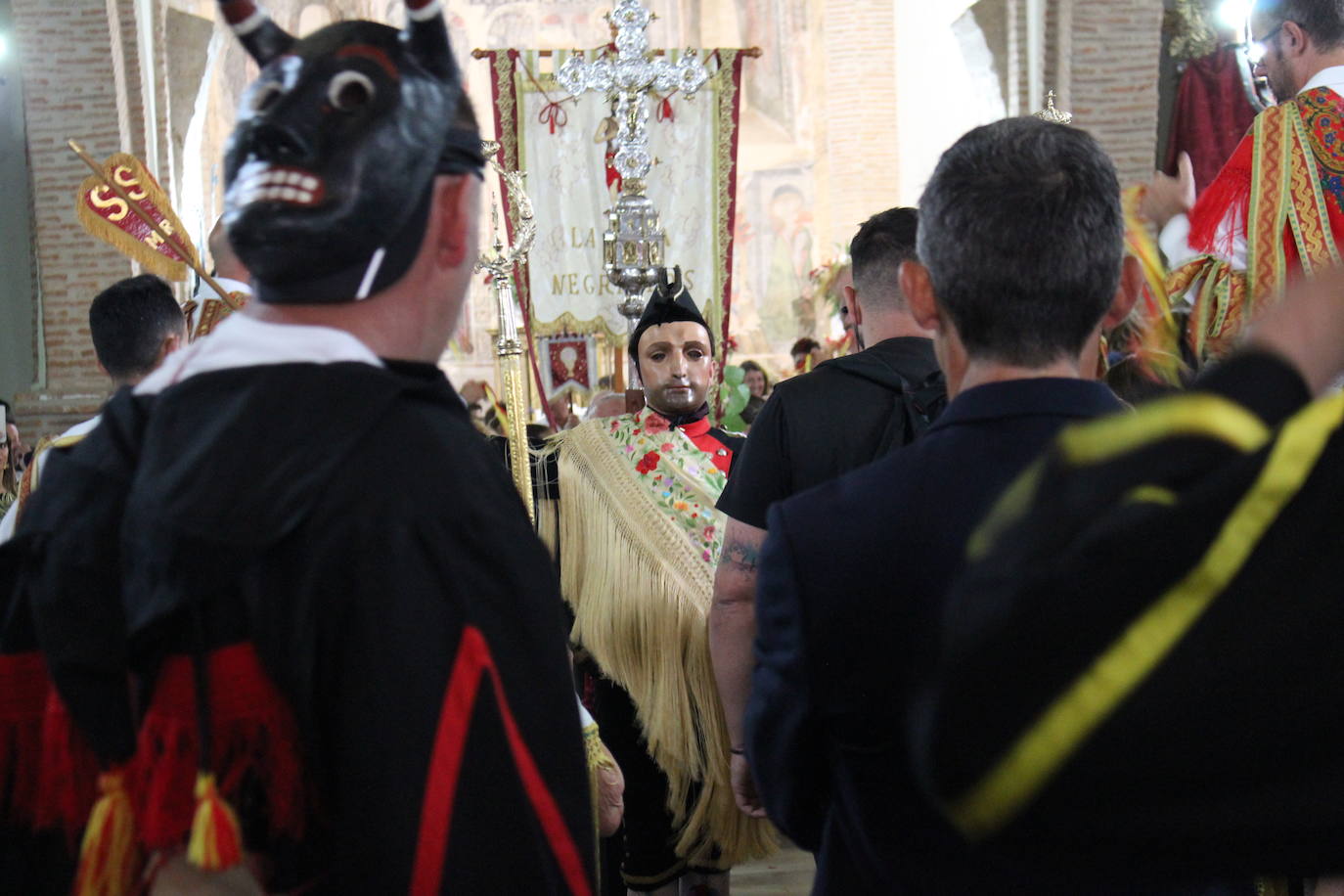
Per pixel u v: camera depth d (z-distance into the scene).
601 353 8.60
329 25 1.19
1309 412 0.67
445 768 1.03
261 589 1.04
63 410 8.50
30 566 1.13
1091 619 0.67
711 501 3.19
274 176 1.12
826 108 16.52
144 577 1.04
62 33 8.52
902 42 15.22
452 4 17.16
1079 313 1.25
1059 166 1.25
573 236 8.32
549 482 3.35
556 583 1.17
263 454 1.05
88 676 1.09
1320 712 0.64
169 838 1.04
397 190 1.13
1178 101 8.29
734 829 3.04
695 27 17.19
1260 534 0.65
